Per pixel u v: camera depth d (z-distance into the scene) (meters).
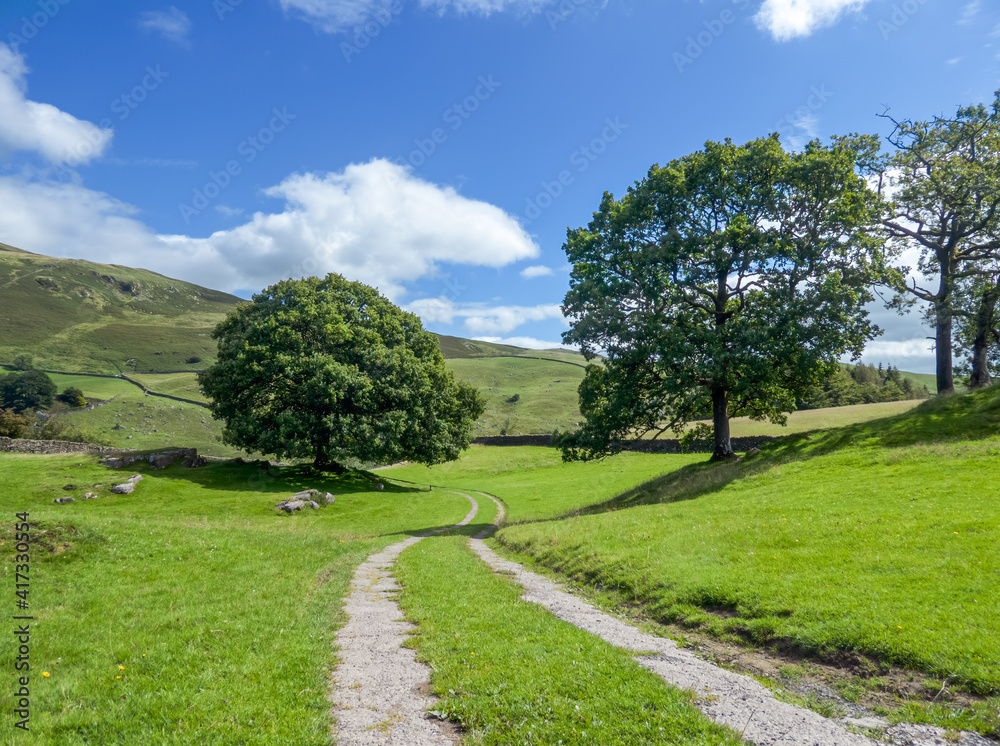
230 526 28.42
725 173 34.88
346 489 52.34
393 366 56.72
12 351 176.62
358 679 9.20
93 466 46.62
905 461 24.58
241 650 10.45
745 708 7.93
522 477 72.75
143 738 7.02
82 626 11.76
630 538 20.27
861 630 10.03
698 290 36.50
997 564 11.60
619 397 36.31
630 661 9.66
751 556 15.54
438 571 19.75
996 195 34.72
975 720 7.32
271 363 51.66
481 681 8.77
